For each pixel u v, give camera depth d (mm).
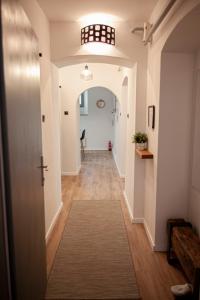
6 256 1231
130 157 3842
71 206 4109
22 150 1449
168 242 2562
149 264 2496
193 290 1787
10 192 1217
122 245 2865
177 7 1947
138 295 2053
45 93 2953
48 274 2326
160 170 2668
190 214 2656
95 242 2932
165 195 2699
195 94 2518
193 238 2205
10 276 1266
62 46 3201
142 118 3287
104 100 9594
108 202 4305
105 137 9891
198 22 1914
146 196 3275
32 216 1691
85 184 5449
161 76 2547
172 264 2488
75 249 2773
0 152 1161
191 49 2457
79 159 6902
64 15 2967
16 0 1345
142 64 3203
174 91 2568
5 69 1143
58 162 3777
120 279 2258
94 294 2064
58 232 3184
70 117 6062
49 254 2674
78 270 2389
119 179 5867
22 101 1456
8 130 1186
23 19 1501
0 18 1080
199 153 2424
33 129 1768
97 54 3180
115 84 6078
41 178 2047
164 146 2639
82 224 3422
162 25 2430
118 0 2570
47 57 3059
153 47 2863
